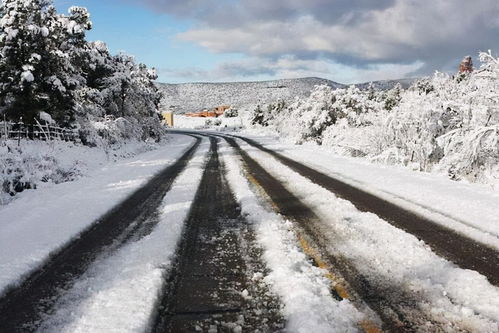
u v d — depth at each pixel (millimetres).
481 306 3709
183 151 24922
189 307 3861
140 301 3889
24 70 19109
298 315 3521
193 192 10047
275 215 7266
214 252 5445
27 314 3793
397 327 3352
